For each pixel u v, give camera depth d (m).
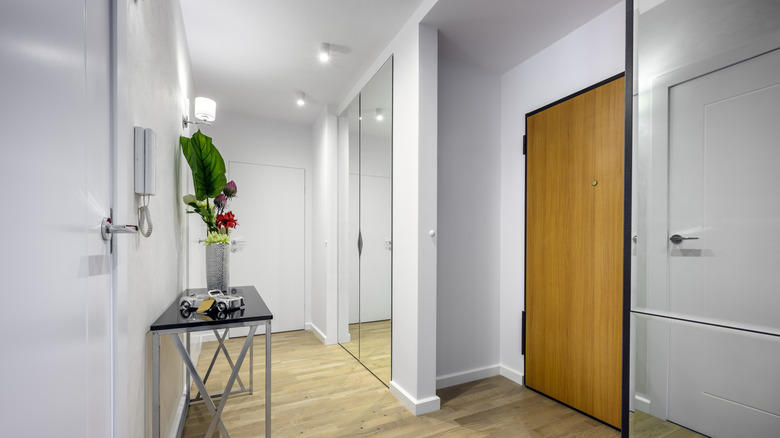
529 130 2.57
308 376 2.74
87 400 0.75
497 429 1.97
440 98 2.59
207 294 1.84
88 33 0.77
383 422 2.04
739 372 0.93
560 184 2.32
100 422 0.83
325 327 3.68
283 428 1.97
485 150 2.77
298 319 4.21
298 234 4.24
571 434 1.92
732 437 0.94
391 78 2.54
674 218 1.06
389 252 2.61
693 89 1.03
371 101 2.90
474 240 2.71
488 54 2.56
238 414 2.12
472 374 2.66
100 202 0.84
